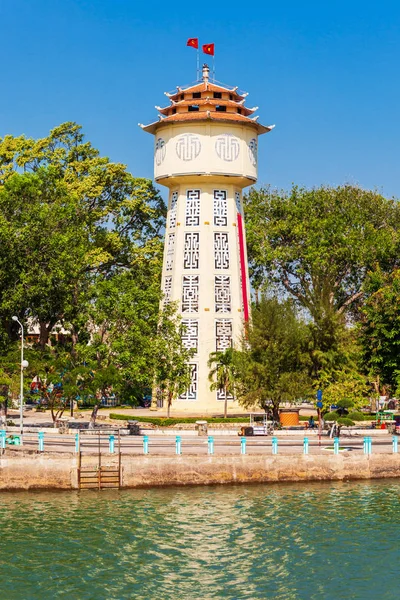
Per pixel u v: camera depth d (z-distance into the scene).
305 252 116.12
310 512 60.06
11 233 91.69
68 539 53.94
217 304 95.50
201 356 94.12
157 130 98.50
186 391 93.69
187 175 95.62
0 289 93.81
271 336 86.56
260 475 68.06
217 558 51.25
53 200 101.44
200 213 96.69
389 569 49.91
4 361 85.06
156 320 87.25
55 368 84.31
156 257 112.50
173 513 59.53
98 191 108.19
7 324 96.75
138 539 54.09
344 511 60.38
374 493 65.31
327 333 87.69
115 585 47.34
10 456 65.75
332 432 79.25
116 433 78.19
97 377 80.88
